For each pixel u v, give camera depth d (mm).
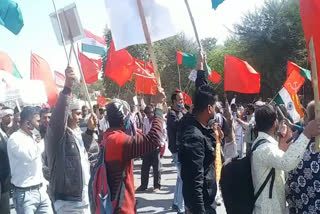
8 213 5027
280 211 2887
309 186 2777
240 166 3000
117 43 3672
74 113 4086
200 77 3738
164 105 3232
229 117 6762
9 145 4520
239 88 6516
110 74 7758
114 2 3689
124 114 3299
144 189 8289
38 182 4617
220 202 6617
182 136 3223
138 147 2984
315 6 2582
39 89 6957
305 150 2783
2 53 8078
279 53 37000
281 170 2932
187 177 3041
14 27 5727
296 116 6941
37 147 4664
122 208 3008
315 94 2465
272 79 37594
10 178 4938
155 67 3318
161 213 6512
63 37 3766
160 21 3695
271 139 2979
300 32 36438
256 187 2920
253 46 37875
